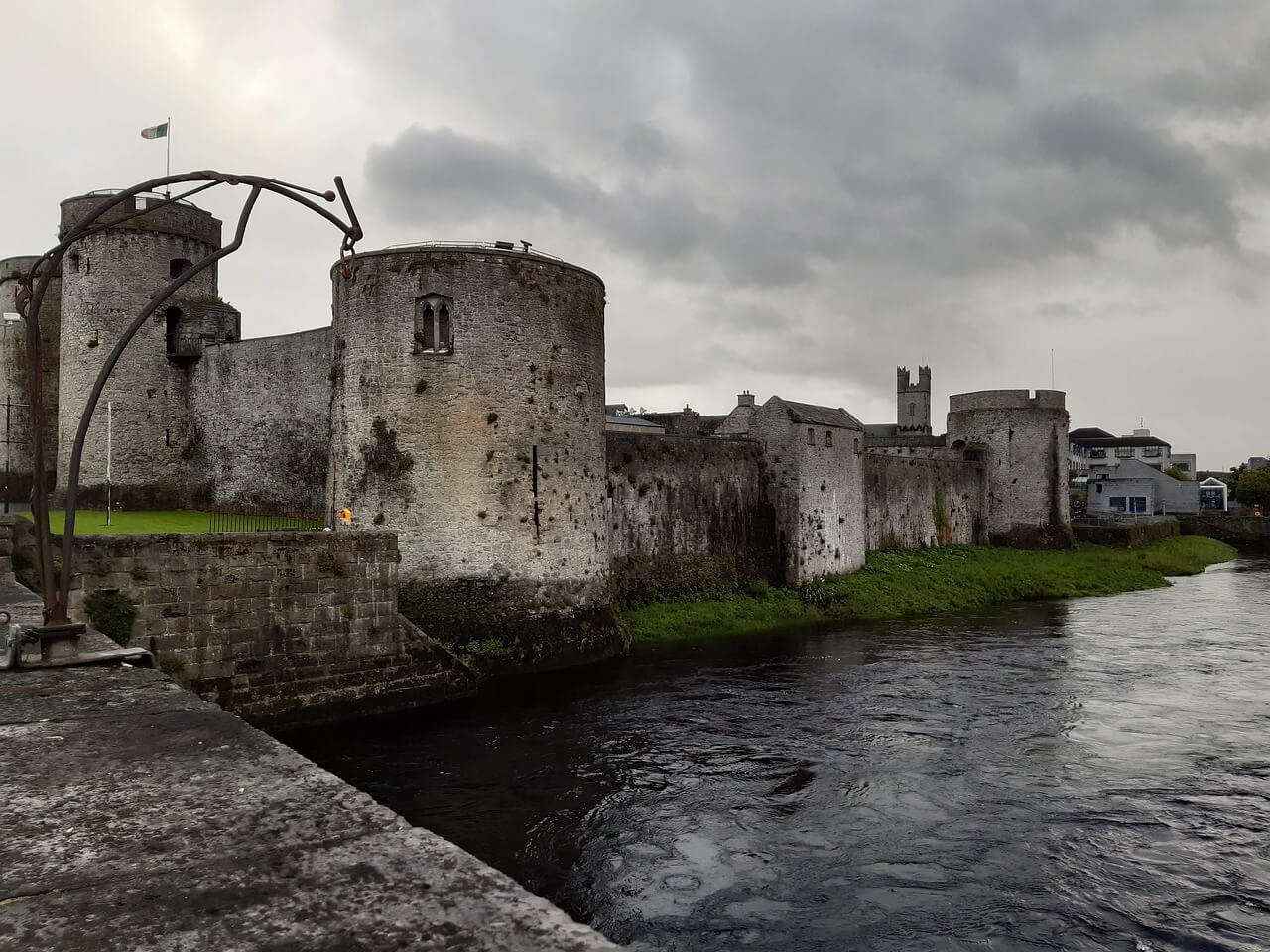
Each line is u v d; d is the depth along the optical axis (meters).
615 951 3.07
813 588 36.44
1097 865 12.91
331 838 4.08
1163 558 56.22
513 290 24.06
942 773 16.45
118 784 4.80
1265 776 16.25
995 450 58.44
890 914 11.55
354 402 24.12
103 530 26.73
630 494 33.06
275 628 18.27
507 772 16.25
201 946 3.11
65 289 36.50
